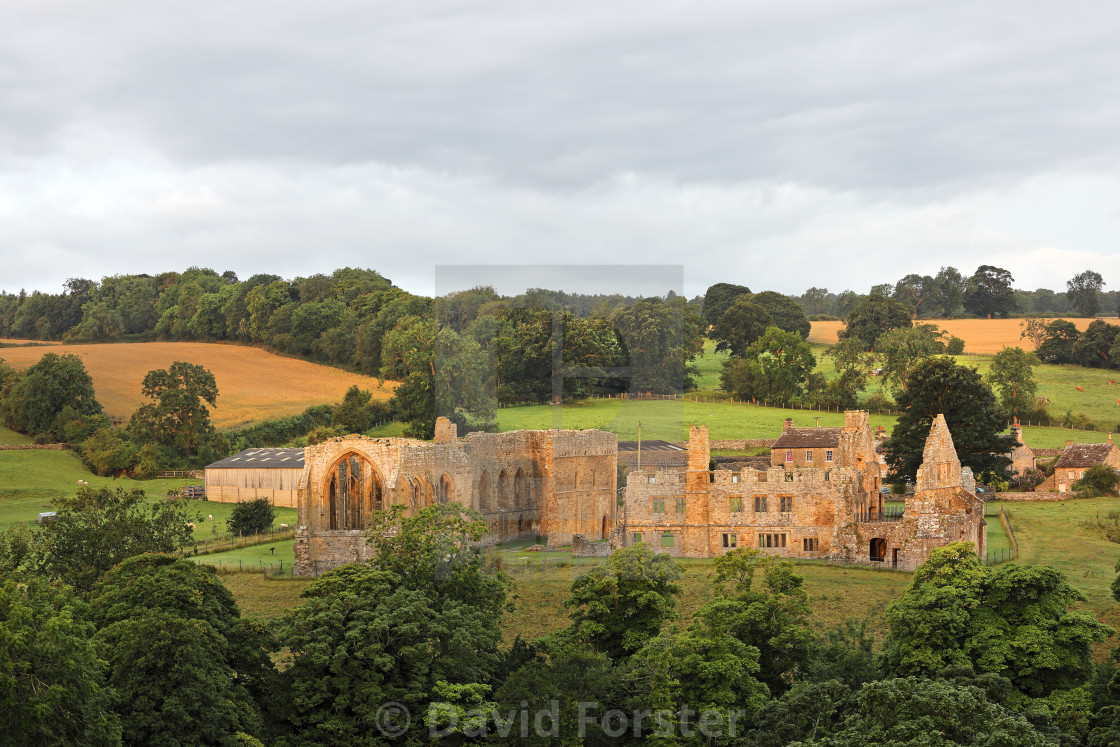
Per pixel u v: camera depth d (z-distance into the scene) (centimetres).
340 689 6019
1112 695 6338
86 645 5225
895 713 5106
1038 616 6531
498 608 6538
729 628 6512
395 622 6069
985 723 4862
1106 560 11088
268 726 6022
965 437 14375
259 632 6303
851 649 7212
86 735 5091
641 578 5619
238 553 12269
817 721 5662
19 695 4916
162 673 5541
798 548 11462
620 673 5069
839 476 11419
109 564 9562
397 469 10981
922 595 6762
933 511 11075
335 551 11056
